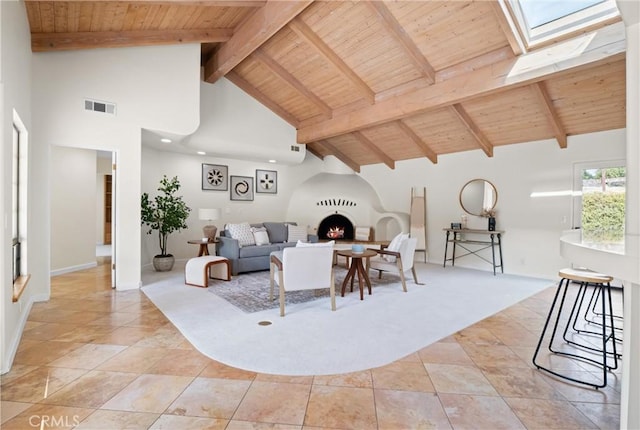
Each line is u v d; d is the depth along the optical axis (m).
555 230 5.40
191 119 4.86
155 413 1.79
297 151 7.24
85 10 3.53
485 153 6.23
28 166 3.49
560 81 4.34
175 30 4.52
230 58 4.96
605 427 1.71
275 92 6.43
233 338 2.82
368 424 1.72
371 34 4.42
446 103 4.64
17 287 2.89
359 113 5.81
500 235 6.02
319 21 4.45
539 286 4.91
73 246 5.86
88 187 6.14
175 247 6.69
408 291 4.53
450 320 3.36
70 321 3.21
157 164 6.28
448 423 1.74
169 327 3.06
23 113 3.20
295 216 8.41
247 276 5.39
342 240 8.09
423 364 2.40
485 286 4.88
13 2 2.66
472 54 4.24
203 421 1.73
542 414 1.82
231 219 7.41
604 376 2.10
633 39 1.27
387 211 7.89
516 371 2.31
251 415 1.78
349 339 2.83
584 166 5.13
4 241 2.23
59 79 3.93
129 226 4.43
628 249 1.19
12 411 1.79
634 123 1.25
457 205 6.67
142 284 4.75
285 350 2.60
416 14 3.97
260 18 4.17
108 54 4.25
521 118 5.20
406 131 6.30
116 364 2.34
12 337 2.55
